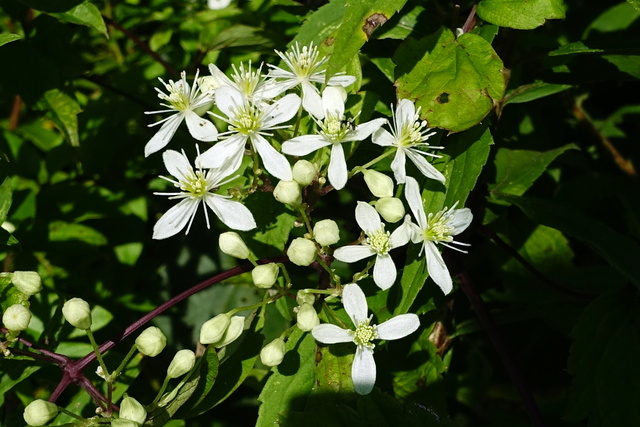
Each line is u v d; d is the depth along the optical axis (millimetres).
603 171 393
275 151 292
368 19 277
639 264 313
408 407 292
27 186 372
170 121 302
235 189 298
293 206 289
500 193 336
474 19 306
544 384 387
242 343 298
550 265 354
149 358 375
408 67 293
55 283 355
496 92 285
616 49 311
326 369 293
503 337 321
